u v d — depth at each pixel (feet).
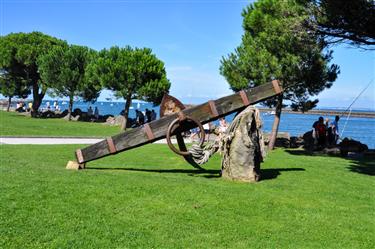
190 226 22.74
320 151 70.03
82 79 147.23
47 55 147.95
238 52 76.02
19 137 73.05
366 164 53.16
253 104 35.83
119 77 118.62
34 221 21.79
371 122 234.79
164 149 59.93
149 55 123.75
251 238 21.77
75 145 61.46
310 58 66.59
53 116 162.91
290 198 29.22
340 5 45.75
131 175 34.47
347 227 24.32
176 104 35.94
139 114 128.57
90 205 24.77
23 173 32.22
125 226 22.17
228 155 34.71
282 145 81.00
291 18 52.60
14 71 167.32
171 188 29.22
